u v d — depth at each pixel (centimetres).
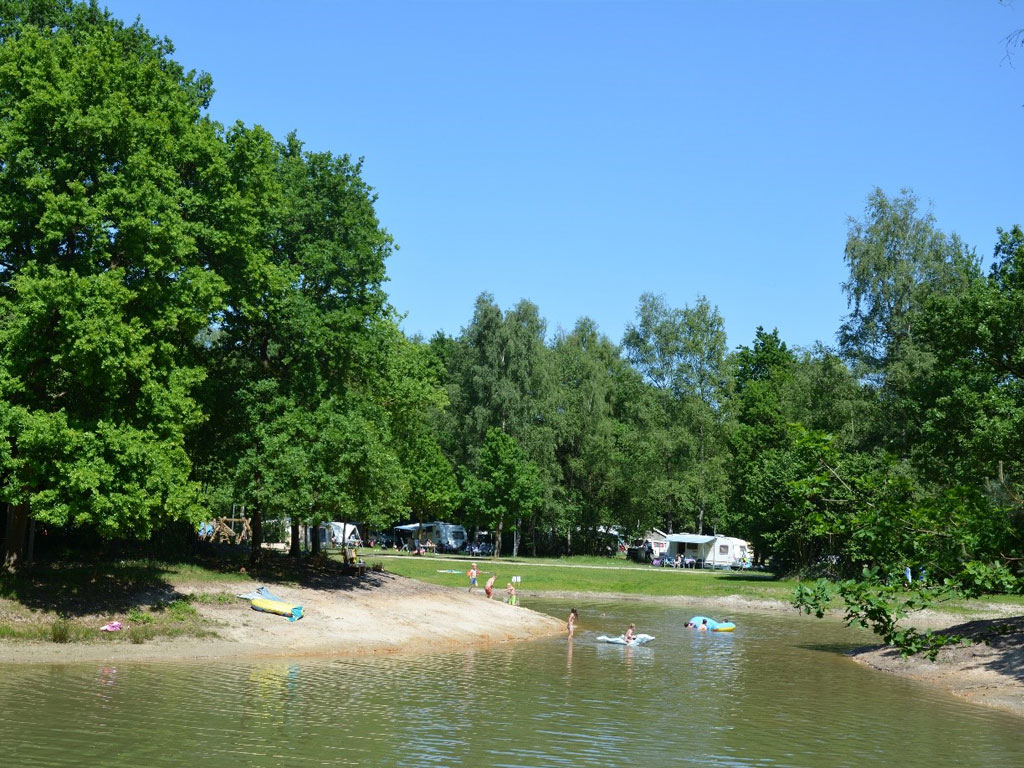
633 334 9650
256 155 3631
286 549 6372
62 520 2530
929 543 1003
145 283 2856
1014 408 3247
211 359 3922
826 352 6975
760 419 9594
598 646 3544
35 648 2473
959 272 6438
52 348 2642
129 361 2634
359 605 3725
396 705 2042
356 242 4150
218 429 3875
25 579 2956
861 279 6738
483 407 8912
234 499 3700
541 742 1739
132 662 2442
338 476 3812
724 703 2327
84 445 2583
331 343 3981
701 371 9362
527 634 3819
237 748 1571
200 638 2820
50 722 1695
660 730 1922
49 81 2806
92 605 2898
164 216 2877
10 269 2822
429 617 3756
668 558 9394
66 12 3694
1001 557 983
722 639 4028
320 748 1600
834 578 5647
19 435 2512
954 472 4031
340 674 2469
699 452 9194
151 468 2698
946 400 4050
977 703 2442
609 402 10012
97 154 2838
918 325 3716
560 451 9762
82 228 2769
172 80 3466
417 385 5175
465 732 1792
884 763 1700
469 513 9362
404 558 8338
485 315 9044
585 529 10394
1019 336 3319
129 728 1680
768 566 8325
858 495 1059
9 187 2766
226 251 3434
